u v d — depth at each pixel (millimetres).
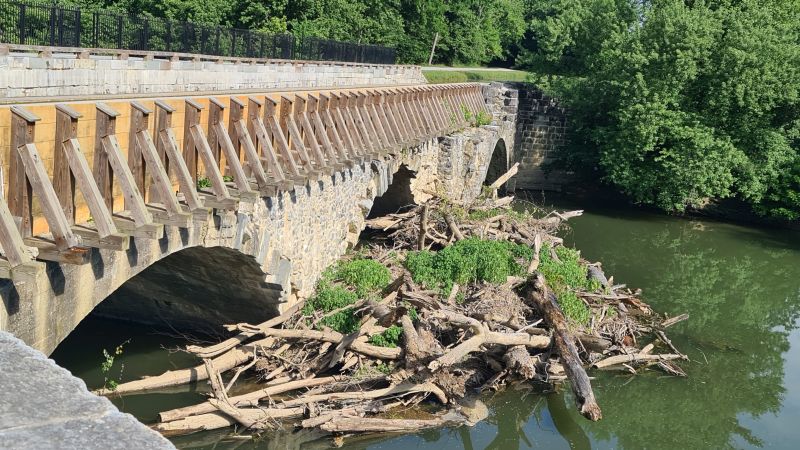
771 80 44250
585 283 27703
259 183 17750
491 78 70625
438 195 33969
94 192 11680
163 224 13477
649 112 45594
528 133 55344
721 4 48594
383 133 27047
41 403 3121
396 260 26172
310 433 17172
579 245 39625
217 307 21281
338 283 23109
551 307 22594
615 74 48594
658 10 47469
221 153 17812
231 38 28766
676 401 22172
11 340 3607
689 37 45156
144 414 17234
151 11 43250
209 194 16359
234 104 17469
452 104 40688
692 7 49500
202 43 26578
